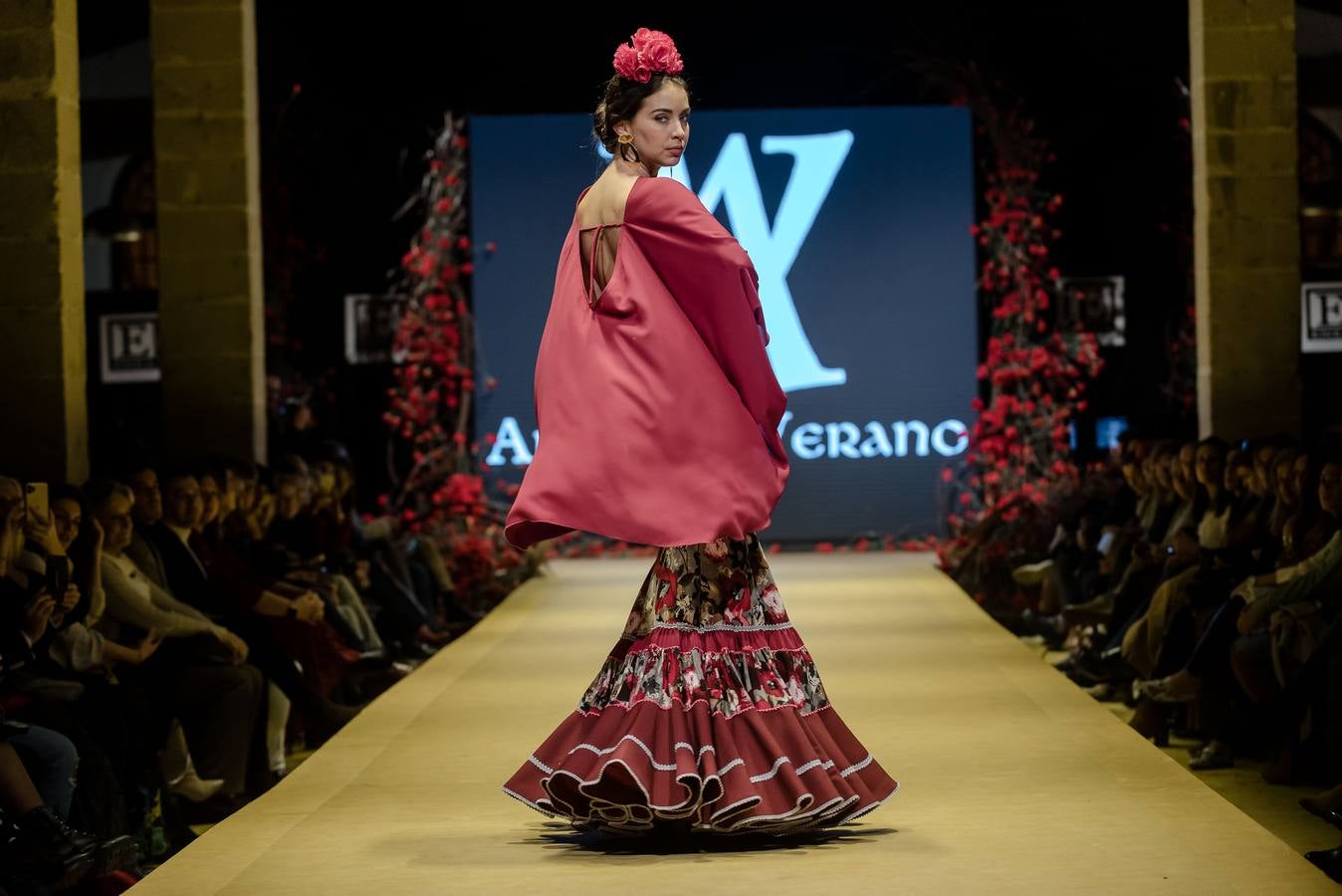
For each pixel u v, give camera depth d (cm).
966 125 1323
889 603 884
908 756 449
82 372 639
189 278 859
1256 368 812
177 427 860
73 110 634
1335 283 1288
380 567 792
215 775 514
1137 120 1353
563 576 1110
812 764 329
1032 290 1280
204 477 598
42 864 357
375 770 443
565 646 732
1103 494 975
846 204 1326
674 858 328
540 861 329
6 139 621
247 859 340
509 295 1329
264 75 1352
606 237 340
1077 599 841
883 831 352
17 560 430
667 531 326
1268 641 516
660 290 335
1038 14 1351
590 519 329
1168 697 558
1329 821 442
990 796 391
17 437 625
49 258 623
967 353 1323
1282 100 809
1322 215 1292
